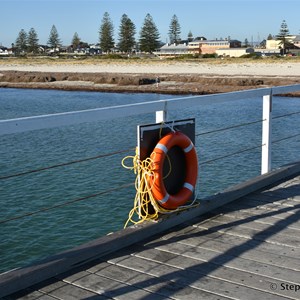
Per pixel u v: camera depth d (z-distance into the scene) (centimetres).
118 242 376
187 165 439
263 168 577
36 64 7412
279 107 2492
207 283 324
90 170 1218
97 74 4812
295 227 426
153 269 345
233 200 500
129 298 304
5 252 746
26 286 316
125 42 10069
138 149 407
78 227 838
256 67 5081
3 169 1278
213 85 3694
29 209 937
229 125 1966
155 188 403
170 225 424
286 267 347
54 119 334
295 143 1545
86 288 317
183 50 11494
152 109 410
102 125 1966
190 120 452
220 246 385
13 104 3048
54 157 1421
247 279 329
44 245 771
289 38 10144
